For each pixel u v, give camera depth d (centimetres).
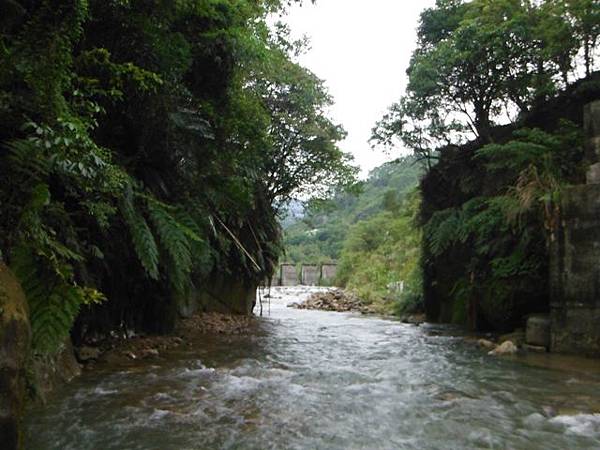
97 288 523
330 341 805
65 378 450
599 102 739
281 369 550
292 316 1323
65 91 350
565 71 958
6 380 196
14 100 291
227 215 880
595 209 626
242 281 1161
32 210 265
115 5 419
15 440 200
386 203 3172
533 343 703
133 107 502
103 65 396
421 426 351
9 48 289
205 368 538
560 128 886
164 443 304
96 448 293
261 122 830
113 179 356
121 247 546
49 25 276
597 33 880
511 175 923
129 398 403
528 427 349
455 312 1095
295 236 4728
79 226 451
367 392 450
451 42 1039
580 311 637
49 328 251
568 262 650
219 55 642
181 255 473
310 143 1288
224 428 336
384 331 964
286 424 350
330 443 312
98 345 589
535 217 760
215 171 702
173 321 779
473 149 1118
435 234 1038
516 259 805
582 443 317
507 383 491
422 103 1122
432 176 1235
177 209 562
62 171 318
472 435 332
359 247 2970
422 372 548
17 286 223
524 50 953
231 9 619
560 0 895
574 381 500
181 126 563
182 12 543
